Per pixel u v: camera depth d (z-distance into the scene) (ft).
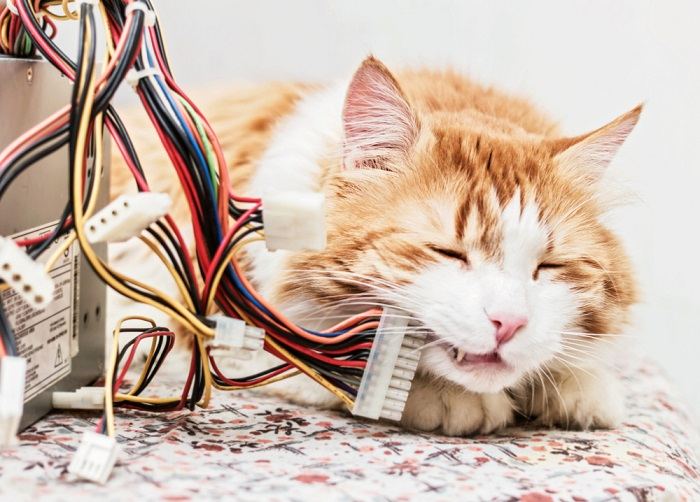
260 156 3.96
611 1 5.34
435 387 3.10
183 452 2.55
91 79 2.28
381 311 2.84
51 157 2.84
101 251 3.28
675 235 5.53
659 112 5.45
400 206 3.19
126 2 2.51
